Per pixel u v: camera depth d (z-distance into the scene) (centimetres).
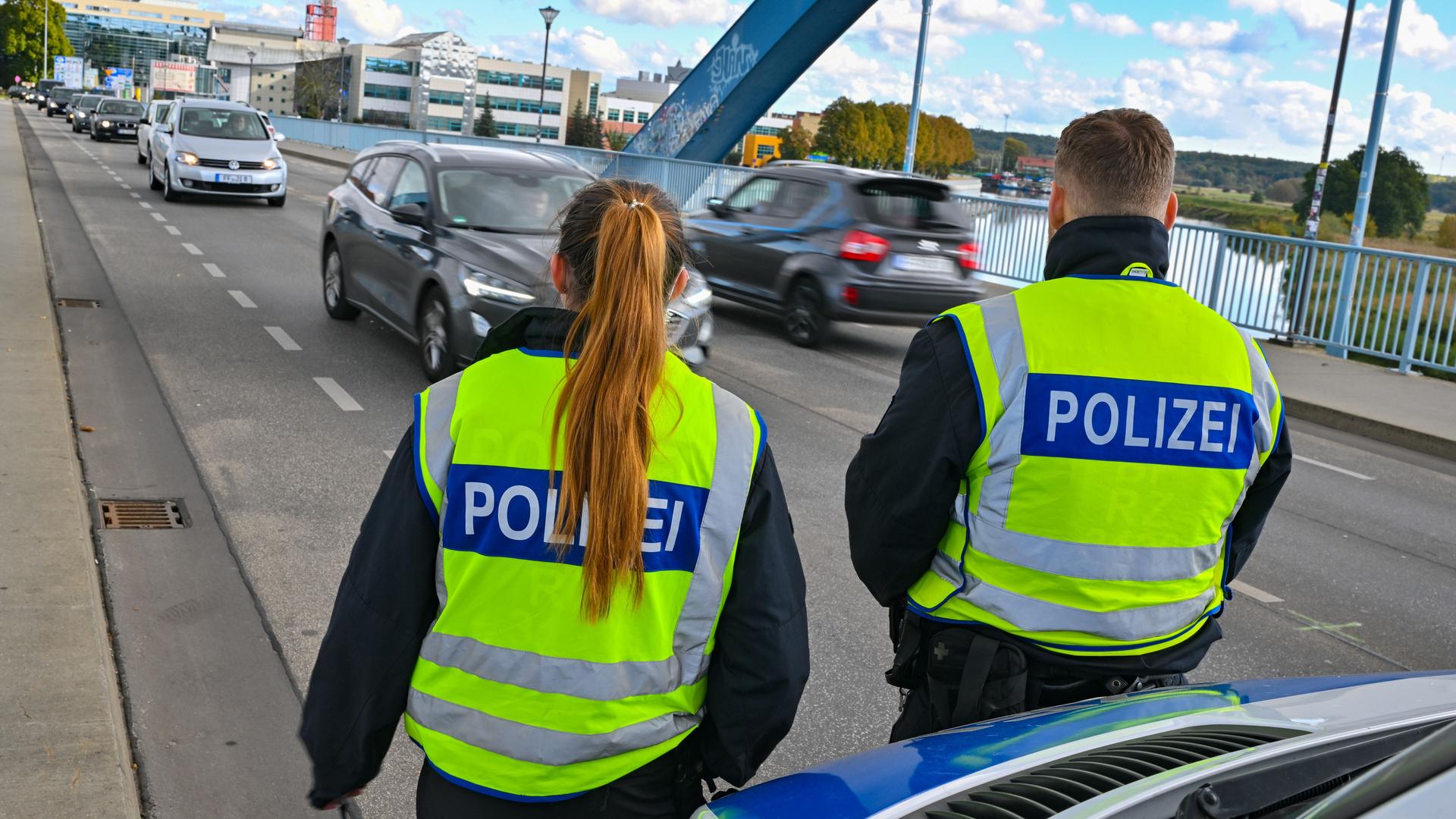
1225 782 143
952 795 158
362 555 162
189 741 324
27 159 2533
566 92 16988
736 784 174
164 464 575
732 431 164
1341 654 453
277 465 587
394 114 15988
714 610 164
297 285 1162
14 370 695
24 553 415
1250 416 193
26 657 338
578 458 153
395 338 927
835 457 693
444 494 158
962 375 188
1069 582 189
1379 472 796
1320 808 106
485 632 158
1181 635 199
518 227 805
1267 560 571
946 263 1054
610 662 158
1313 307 1211
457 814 161
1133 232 197
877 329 1230
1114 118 201
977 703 194
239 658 376
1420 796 99
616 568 154
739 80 2289
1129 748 167
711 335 785
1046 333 189
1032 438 186
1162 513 189
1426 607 514
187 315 966
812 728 363
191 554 462
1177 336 192
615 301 154
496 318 710
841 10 2088
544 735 158
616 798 162
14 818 261
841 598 475
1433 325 1085
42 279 1026
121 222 1562
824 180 1070
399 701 165
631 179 168
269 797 301
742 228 1139
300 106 14312
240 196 1877
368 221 891
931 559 202
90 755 290
